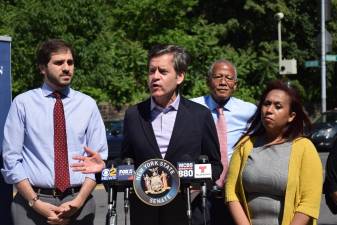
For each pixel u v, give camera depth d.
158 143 4.86
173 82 4.78
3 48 5.95
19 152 4.96
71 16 18.05
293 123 4.56
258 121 4.64
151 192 4.48
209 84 6.11
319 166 4.44
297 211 4.37
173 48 4.80
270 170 4.41
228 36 32.41
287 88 4.54
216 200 5.49
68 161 4.93
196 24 23.48
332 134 21.12
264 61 28.34
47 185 4.88
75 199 4.87
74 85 18.42
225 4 32.34
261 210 4.44
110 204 4.48
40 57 5.00
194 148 4.88
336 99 35.22
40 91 5.03
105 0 21.09
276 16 28.11
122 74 20.92
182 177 4.50
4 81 5.93
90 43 18.52
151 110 4.90
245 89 25.94
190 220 4.49
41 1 17.89
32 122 4.94
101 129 5.12
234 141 6.00
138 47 21.20
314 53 33.31
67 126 4.96
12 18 18.12
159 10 21.98
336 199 4.74
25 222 4.94
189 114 4.90
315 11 33.28
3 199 5.75
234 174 4.58
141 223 4.83
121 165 4.52
